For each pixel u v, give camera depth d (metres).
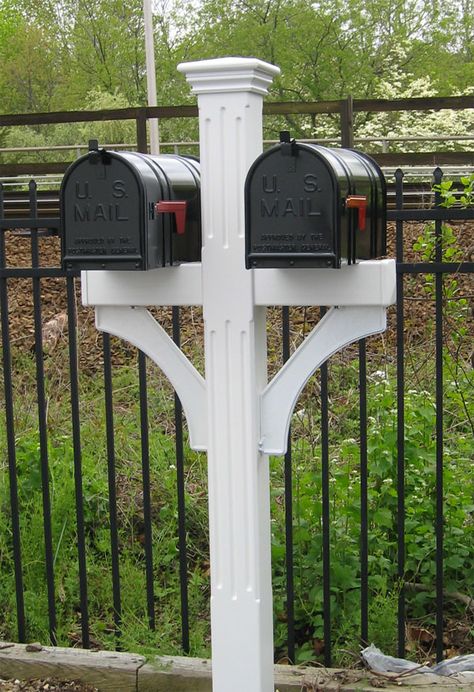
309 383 6.00
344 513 4.04
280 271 2.70
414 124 21.22
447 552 3.94
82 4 37.34
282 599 3.85
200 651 3.64
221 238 2.71
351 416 5.71
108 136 29.66
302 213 2.48
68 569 4.28
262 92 2.74
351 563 3.92
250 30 32.31
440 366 3.34
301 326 7.39
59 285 9.62
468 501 4.07
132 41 36.12
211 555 2.83
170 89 36.19
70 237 2.61
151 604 3.70
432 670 3.41
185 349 7.23
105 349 3.58
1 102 39.53
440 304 3.32
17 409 6.02
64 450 5.03
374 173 2.85
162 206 2.61
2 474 4.68
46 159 33.25
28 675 3.58
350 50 31.56
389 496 4.05
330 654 3.50
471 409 4.34
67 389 6.72
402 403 3.40
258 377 2.79
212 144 2.68
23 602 3.78
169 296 2.79
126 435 5.47
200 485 4.98
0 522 4.38
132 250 2.57
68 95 38.09
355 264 2.63
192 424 2.86
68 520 4.53
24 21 40.00
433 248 4.21
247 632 2.81
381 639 3.66
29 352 7.67
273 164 2.49
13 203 12.21
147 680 3.48
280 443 2.80
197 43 35.16
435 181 3.35
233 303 2.72
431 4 31.55
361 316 2.70
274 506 4.42
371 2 31.42
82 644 3.71
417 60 31.62
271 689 2.96
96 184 2.57
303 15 31.59
